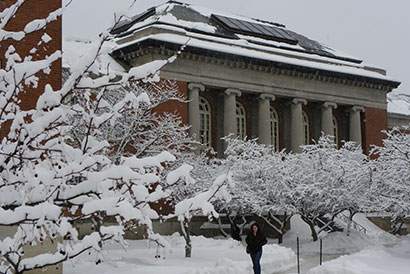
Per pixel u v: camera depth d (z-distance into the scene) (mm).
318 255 34219
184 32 50938
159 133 31156
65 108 7406
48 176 7148
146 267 21547
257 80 54281
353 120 61531
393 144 30016
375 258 26328
